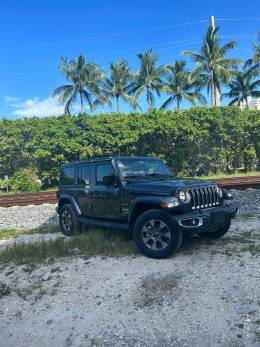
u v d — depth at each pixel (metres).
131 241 7.94
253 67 50.03
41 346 4.36
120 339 4.30
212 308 4.72
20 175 25.84
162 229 6.58
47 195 19.48
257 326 4.24
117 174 7.56
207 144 31.59
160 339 4.21
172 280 5.62
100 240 7.98
